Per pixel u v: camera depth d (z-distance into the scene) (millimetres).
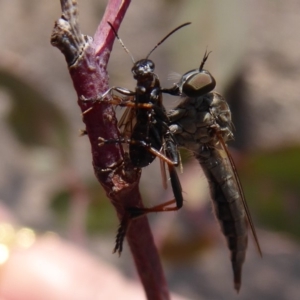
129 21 198
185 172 140
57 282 141
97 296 142
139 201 100
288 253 210
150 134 116
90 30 201
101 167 98
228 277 207
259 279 206
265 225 139
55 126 146
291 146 130
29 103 144
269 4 196
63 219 149
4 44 215
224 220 130
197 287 203
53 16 216
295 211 137
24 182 216
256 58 194
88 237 151
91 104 96
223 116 123
